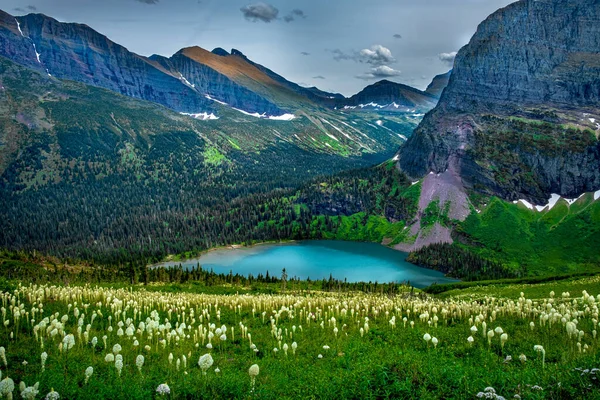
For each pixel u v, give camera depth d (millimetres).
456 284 144000
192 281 143125
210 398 22328
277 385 24016
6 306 44750
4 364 26812
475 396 19625
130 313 51188
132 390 22156
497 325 40312
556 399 18812
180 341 36688
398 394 20781
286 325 48969
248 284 143125
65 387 22125
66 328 40156
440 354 31125
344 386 22297
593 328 34719
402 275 197500
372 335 41750
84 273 145625
